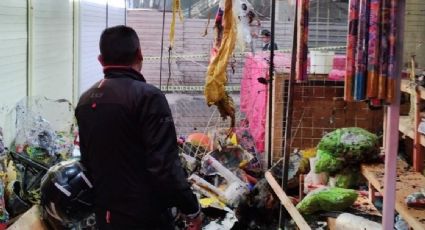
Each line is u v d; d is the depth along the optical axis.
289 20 6.72
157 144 1.96
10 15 3.72
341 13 5.35
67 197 2.61
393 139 1.95
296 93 4.63
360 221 2.97
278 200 4.02
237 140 5.05
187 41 9.05
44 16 4.60
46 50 4.69
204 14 9.63
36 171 3.35
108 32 2.11
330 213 3.26
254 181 4.48
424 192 2.65
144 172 2.06
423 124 2.96
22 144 3.62
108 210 2.11
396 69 1.83
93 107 2.07
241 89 6.97
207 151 5.00
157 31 9.23
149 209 2.08
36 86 4.38
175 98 7.49
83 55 6.23
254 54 5.21
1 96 3.58
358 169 3.58
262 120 5.12
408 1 3.28
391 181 1.99
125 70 2.09
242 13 3.63
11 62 3.77
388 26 1.79
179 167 2.00
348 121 4.65
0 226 2.80
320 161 3.62
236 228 3.94
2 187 2.91
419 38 3.27
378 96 1.83
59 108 4.47
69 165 2.71
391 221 2.01
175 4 3.93
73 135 4.26
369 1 1.79
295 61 3.04
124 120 2.01
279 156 4.69
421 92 2.93
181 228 2.38
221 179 4.41
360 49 1.82
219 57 3.60
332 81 4.60
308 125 4.65
